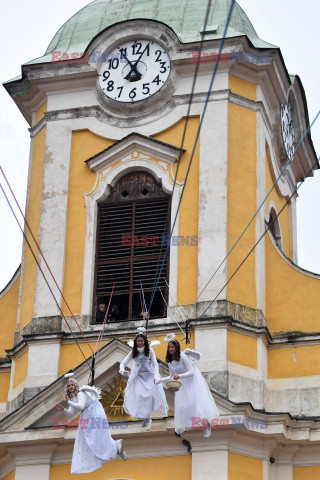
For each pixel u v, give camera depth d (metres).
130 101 34.25
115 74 34.66
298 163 38.09
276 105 35.12
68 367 31.61
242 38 33.94
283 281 32.72
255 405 30.62
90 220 33.38
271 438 29.86
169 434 29.77
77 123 34.56
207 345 30.94
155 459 29.88
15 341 32.66
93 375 28.70
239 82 34.22
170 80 34.09
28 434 30.36
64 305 32.41
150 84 34.31
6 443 30.38
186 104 33.91
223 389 30.36
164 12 35.69
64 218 33.47
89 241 33.12
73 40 36.00
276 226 35.91
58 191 33.81
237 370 30.78
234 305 31.52
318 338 31.59
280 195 36.19
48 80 34.94
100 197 33.59
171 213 32.91
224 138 33.25
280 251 33.12
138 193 33.62
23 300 33.19
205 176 32.91
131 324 31.78
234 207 32.66
